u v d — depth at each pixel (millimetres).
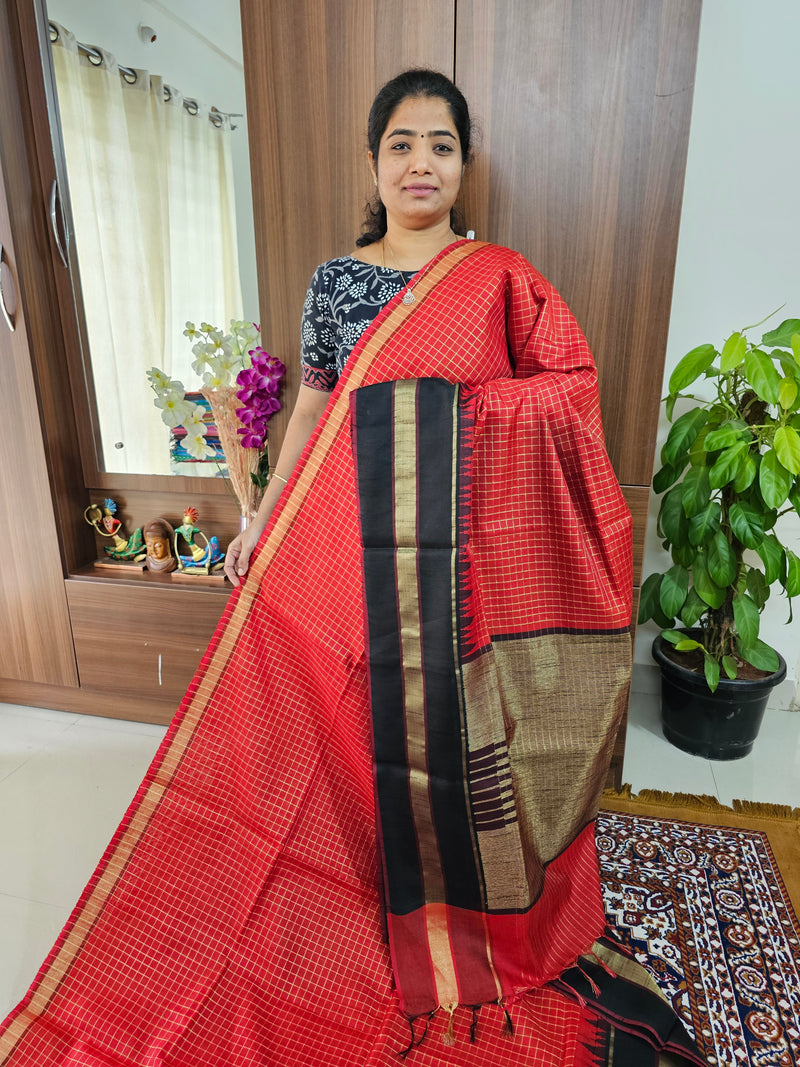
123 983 1179
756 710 1916
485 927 1208
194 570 2123
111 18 1890
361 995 1191
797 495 1633
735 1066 1144
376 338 1183
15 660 2266
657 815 1743
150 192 1997
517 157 1527
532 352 1193
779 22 1800
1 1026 1122
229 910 1230
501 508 1158
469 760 1149
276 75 1606
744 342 1537
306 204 1672
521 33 1458
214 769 1270
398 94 1188
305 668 1263
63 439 2146
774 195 1910
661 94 1431
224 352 1966
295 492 1232
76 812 1792
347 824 1265
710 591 1790
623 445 1643
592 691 1210
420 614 1144
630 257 1533
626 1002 1164
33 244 1999
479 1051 1108
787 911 1455
